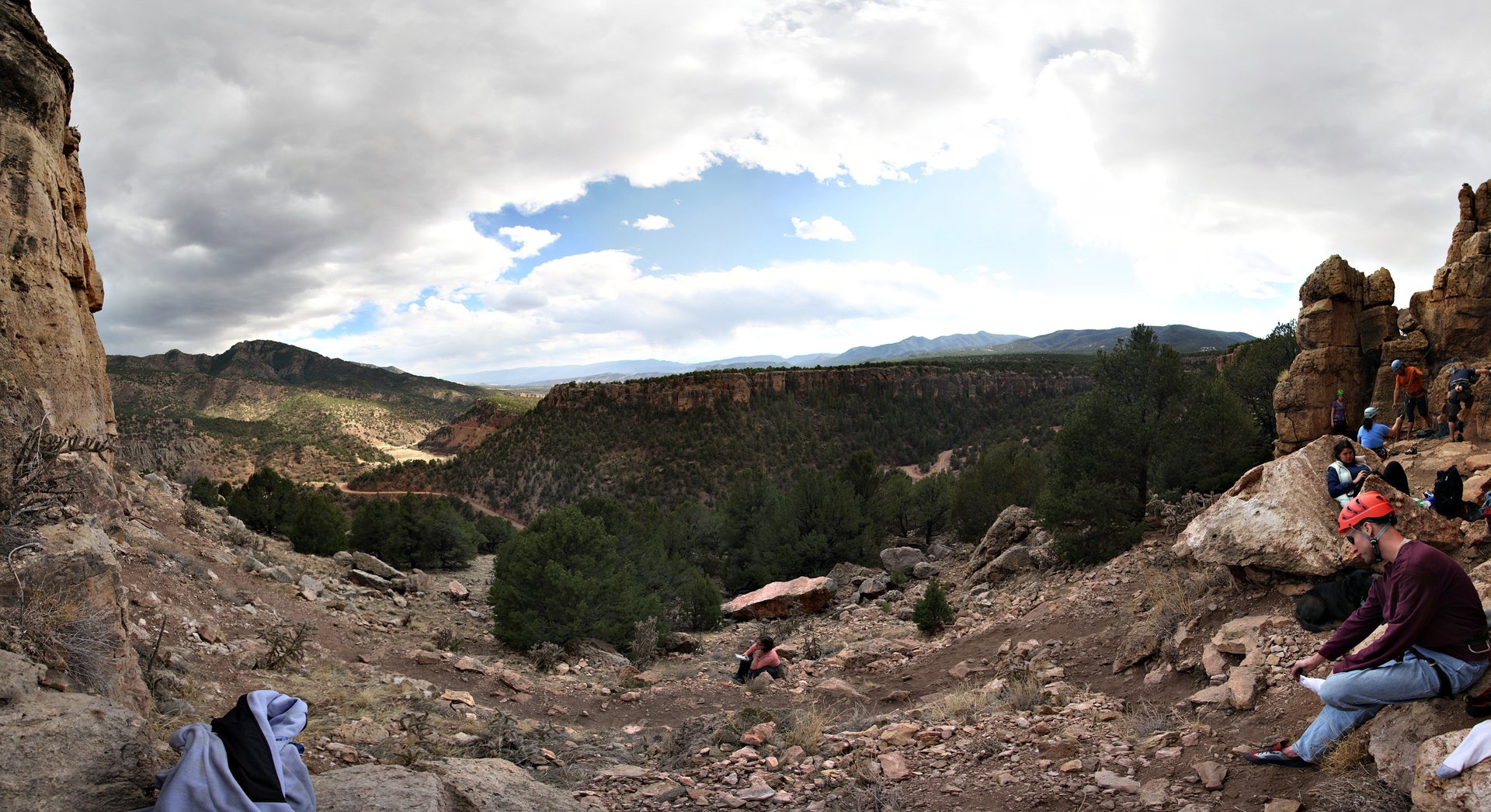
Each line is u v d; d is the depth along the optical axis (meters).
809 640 16.53
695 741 7.44
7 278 8.32
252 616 10.88
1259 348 22.59
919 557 24.30
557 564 14.89
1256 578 7.86
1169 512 14.84
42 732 3.59
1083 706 7.01
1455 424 13.41
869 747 6.59
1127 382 16.84
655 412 120.81
